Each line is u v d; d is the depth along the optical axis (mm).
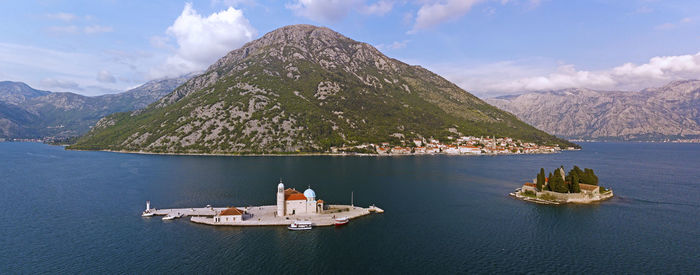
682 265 92500
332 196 165000
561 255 98500
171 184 190375
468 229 119062
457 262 94062
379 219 130000
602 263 93750
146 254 97938
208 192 170375
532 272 88812
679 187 194625
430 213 138000
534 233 115562
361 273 88125
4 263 92125
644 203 155625
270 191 172875
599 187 171625
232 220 121562
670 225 124188
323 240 109000
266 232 115750
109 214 134250
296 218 127375
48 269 89125
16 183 194875
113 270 88812
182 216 131625
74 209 140875
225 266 91375
